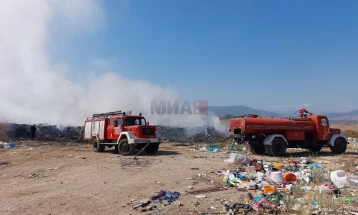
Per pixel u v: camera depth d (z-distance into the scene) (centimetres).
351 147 2069
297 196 697
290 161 1286
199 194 719
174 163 1200
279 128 1587
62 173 988
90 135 1783
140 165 1143
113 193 723
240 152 1705
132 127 1523
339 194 721
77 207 618
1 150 1725
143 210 595
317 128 1655
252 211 596
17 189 775
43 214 578
